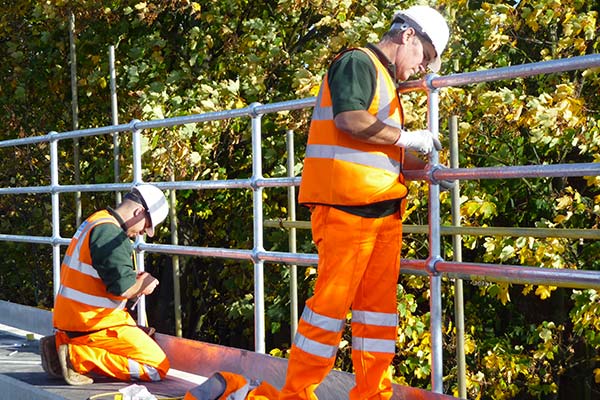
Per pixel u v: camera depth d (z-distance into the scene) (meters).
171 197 7.62
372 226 3.70
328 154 3.66
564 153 9.91
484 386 9.97
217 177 11.02
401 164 3.79
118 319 5.15
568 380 11.60
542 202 10.10
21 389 5.00
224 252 5.32
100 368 5.09
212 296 12.74
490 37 9.91
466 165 9.62
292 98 11.10
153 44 11.50
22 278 15.84
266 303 11.48
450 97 9.27
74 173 12.78
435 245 4.03
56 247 7.08
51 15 11.73
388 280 3.90
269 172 11.46
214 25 11.98
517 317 11.15
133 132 6.02
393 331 3.95
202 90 10.48
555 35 10.71
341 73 3.54
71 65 11.89
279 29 11.77
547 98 8.75
